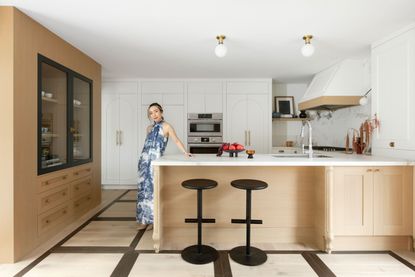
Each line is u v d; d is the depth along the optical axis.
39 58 2.38
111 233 2.73
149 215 2.73
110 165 4.75
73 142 3.04
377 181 2.30
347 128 4.09
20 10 2.14
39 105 2.39
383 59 2.76
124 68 4.01
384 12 2.18
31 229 2.30
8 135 2.07
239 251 2.29
